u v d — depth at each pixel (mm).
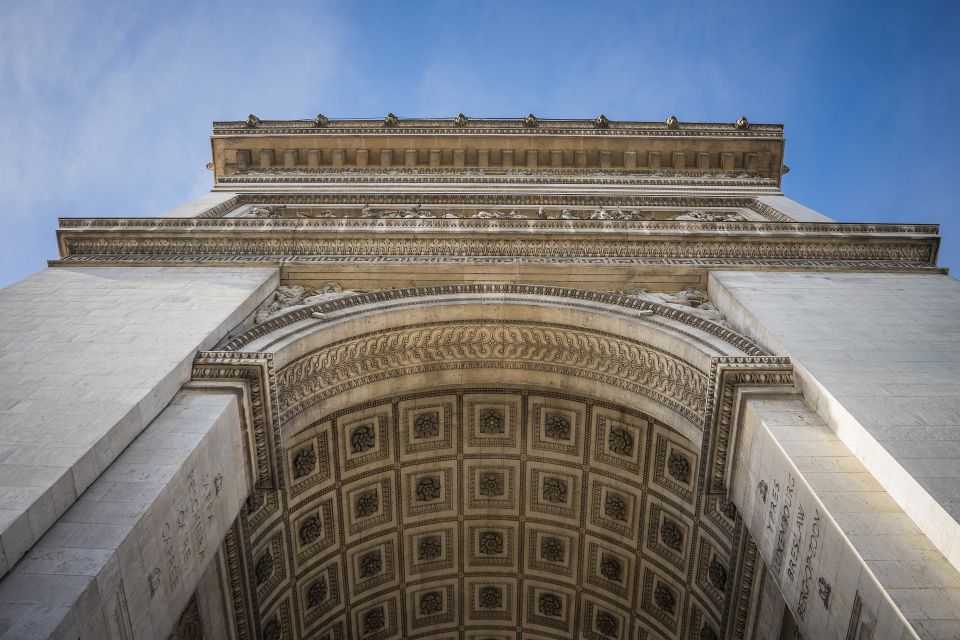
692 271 21469
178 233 22547
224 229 22750
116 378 14617
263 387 15875
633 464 22125
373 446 22609
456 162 36594
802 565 12422
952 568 10562
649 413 19375
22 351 15688
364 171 36156
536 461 23688
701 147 36438
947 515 10734
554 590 24828
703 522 20281
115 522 11336
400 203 30844
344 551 23016
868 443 12734
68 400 13734
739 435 15453
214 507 14016
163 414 14516
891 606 10055
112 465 12758
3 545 10258
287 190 32312
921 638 9523
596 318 19875
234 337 17672
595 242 22609
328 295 20797
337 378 19703
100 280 20125
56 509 11320
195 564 13062
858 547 11008
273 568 20781
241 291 19438
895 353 15805
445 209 29891
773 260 22109
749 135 36938
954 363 15297
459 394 22922
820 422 14289
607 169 36375
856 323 17406
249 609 18234
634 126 37781
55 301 18516
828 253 22406
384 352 20500
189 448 13281
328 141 36781
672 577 21875
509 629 25516
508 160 36406
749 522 14672
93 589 10234
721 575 19797
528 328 20875
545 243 22625
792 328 17094
